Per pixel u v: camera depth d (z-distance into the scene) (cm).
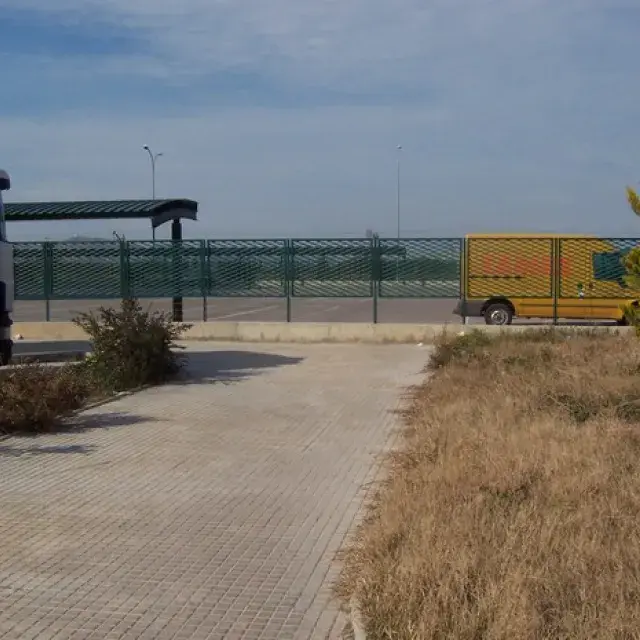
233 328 1908
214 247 1930
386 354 1645
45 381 1050
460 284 1886
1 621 464
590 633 386
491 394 962
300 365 1493
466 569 445
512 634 387
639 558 466
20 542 590
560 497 575
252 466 794
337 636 440
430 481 624
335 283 1897
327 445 876
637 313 1098
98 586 512
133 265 1970
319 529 614
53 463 808
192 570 536
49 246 2002
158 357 1285
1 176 1400
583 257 1927
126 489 721
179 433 937
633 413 859
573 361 1201
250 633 446
